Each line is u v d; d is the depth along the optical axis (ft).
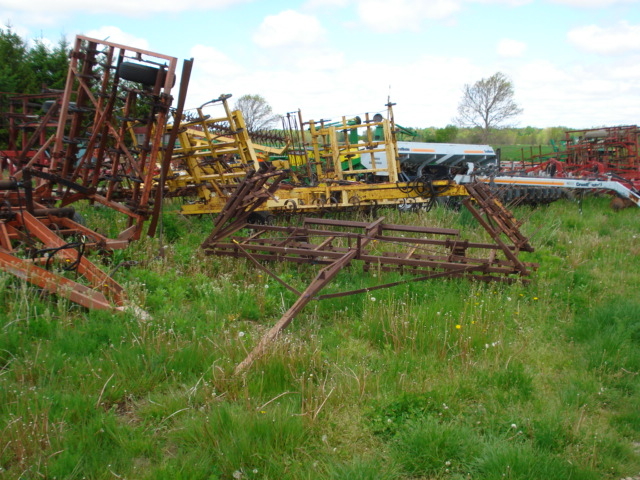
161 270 25.54
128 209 28.37
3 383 14.14
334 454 12.68
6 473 10.93
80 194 28.35
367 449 13.05
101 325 18.21
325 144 53.42
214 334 18.60
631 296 26.02
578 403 15.69
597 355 18.60
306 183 50.34
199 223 37.29
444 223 42.55
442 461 12.40
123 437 12.47
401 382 16.01
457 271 24.91
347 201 42.75
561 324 22.35
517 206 56.70
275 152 51.24
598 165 75.41
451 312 21.40
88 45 26.71
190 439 12.64
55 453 11.38
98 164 28.04
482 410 14.98
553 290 25.71
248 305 22.24
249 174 26.68
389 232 38.55
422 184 41.98
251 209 27.96
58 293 19.40
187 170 37.35
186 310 21.56
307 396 14.84
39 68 67.72
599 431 14.38
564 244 38.06
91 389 14.51
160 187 26.89
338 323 21.16
